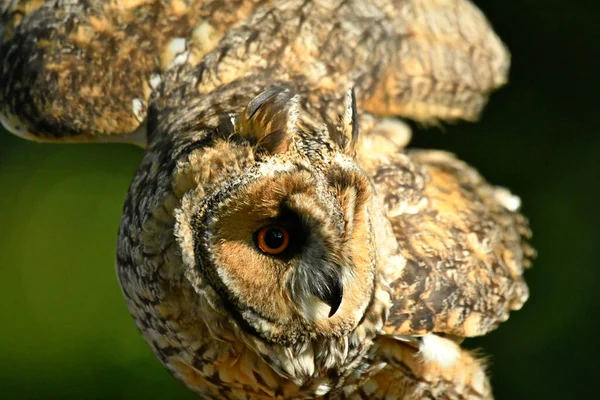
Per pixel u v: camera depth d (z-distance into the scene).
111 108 13.21
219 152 10.37
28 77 13.55
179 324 11.39
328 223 10.18
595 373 19.22
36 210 23.44
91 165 23.95
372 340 11.64
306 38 13.11
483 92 14.75
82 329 22.20
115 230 23.19
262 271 10.55
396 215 12.55
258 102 10.30
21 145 24.09
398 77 13.89
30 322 22.34
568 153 20.31
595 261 19.77
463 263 12.68
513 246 13.59
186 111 11.91
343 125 10.66
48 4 13.93
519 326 19.56
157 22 13.25
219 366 11.72
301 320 10.75
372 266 10.84
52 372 21.75
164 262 10.97
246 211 10.23
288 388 11.88
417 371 12.45
